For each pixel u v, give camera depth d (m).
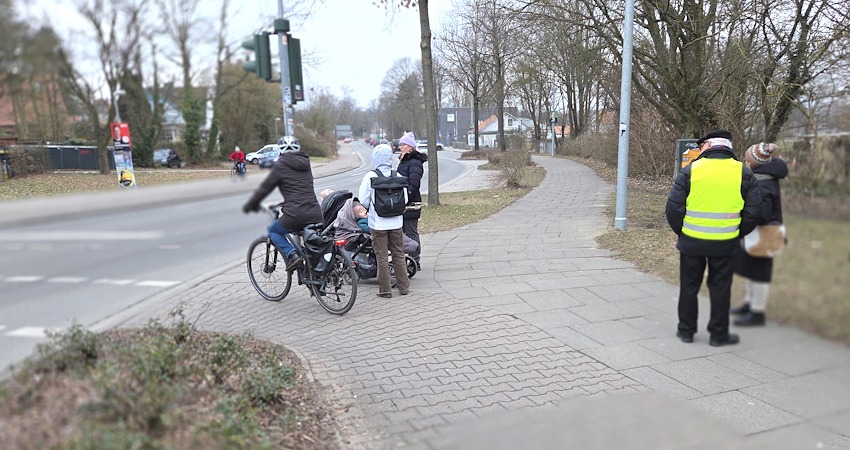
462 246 7.72
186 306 4.82
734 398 2.79
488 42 28.95
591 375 3.37
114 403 2.03
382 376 3.57
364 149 27.73
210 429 2.17
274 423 2.77
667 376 3.09
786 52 10.14
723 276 2.25
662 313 3.36
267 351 3.79
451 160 40.28
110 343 2.74
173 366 2.65
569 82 31.58
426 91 12.12
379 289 5.36
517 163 17.06
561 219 9.98
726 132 2.29
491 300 5.04
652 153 16.69
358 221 6.04
